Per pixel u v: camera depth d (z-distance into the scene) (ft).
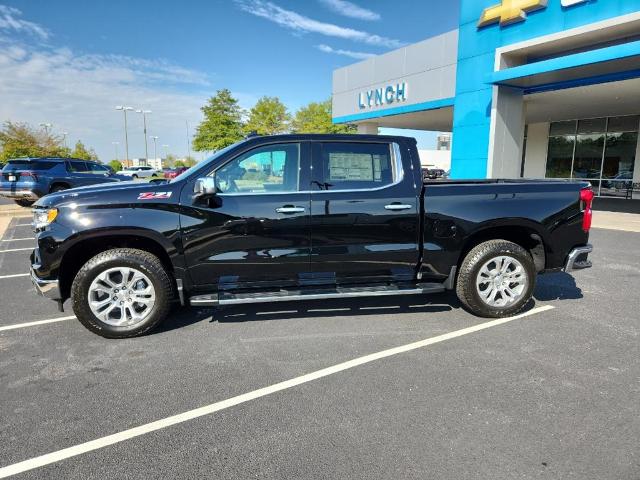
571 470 7.68
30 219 45.39
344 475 7.63
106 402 10.11
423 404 9.87
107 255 13.33
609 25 33.53
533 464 7.84
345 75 73.10
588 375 11.11
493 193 14.97
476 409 9.64
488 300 15.19
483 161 45.09
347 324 14.92
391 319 15.37
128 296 13.65
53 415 9.59
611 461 7.90
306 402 10.03
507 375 11.17
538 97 48.26
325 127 168.76
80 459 8.14
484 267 14.96
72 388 10.75
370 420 9.28
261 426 9.12
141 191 13.52
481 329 14.34
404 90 61.52
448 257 14.97
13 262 25.40
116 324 13.65
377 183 14.61
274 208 13.88
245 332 14.28
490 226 14.99
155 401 10.14
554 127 71.61
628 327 14.39
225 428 9.08
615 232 33.78
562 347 12.84
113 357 12.48
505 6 41.14
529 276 15.23
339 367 11.74
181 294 13.88
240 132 139.54
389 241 14.64
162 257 14.35
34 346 13.28
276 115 167.94
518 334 13.85
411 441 8.55
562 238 15.43
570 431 8.80
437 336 13.79
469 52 45.70
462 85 46.91
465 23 45.85
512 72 39.52
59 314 16.25
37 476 7.70
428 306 16.78
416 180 14.73
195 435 8.86
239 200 13.80
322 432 8.89
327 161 14.38
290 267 14.26
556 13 37.83
